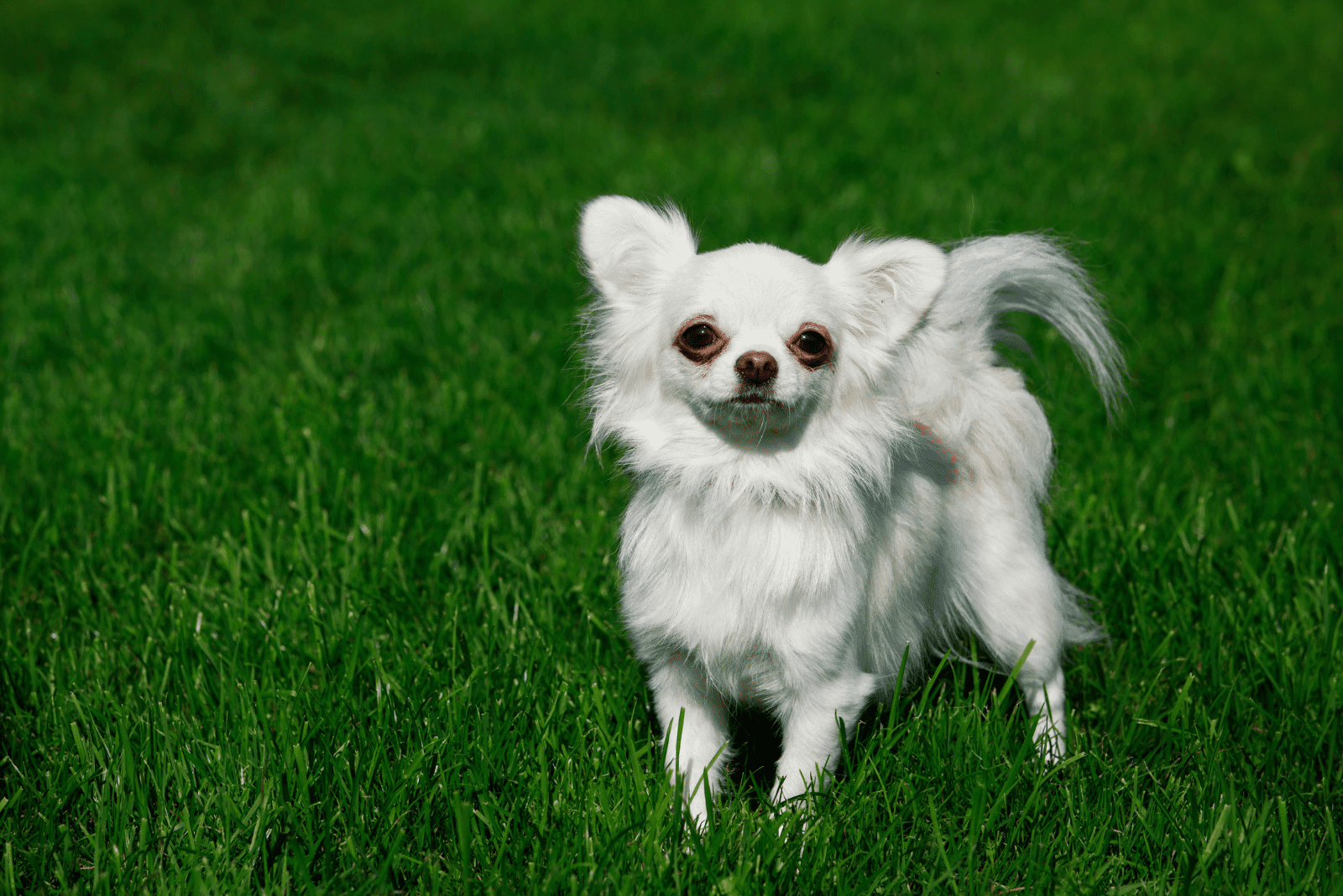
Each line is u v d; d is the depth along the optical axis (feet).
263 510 14.55
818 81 36.60
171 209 27.37
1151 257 21.97
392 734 10.34
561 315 20.39
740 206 25.34
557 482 15.67
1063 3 46.37
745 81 36.86
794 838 9.17
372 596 12.62
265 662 11.50
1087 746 10.78
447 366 19.01
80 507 14.53
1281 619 12.00
